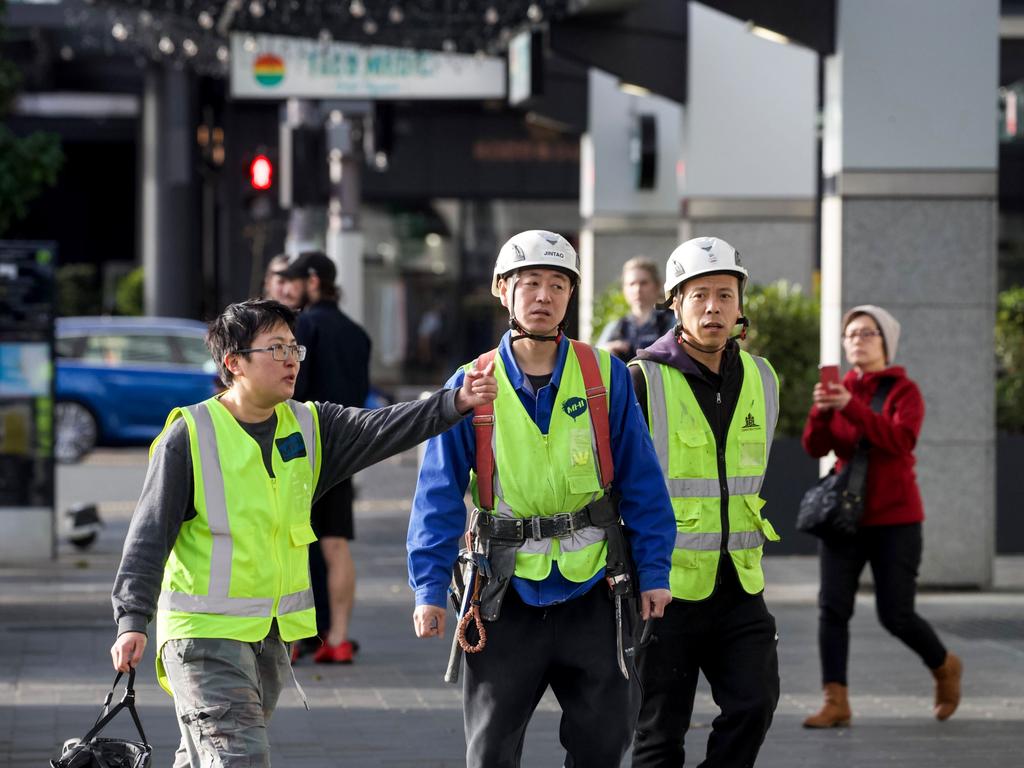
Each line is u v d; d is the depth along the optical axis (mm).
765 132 50125
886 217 33625
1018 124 42031
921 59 33625
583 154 63500
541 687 14203
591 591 13953
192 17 48531
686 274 15695
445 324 96812
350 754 20078
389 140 49000
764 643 15367
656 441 15594
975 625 29719
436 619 13750
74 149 109062
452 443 14055
